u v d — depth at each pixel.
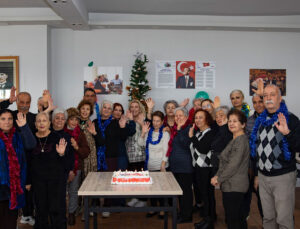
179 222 3.82
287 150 2.46
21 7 5.25
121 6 5.20
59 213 3.04
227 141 3.18
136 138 4.08
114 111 4.06
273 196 2.63
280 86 6.13
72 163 3.21
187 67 6.03
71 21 5.23
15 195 2.66
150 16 5.62
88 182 2.85
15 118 3.66
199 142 3.40
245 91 6.11
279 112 2.53
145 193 2.54
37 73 5.62
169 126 4.11
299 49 6.15
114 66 5.96
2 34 5.59
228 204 2.77
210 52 6.05
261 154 2.61
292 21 5.69
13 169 2.68
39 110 4.27
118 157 3.92
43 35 5.61
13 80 5.58
